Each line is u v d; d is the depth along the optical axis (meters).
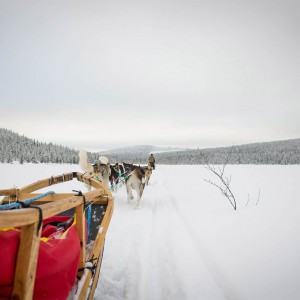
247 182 11.66
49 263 1.71
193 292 3.01
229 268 3.36
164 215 6.40
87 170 6.80
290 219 5.21
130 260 3.90
